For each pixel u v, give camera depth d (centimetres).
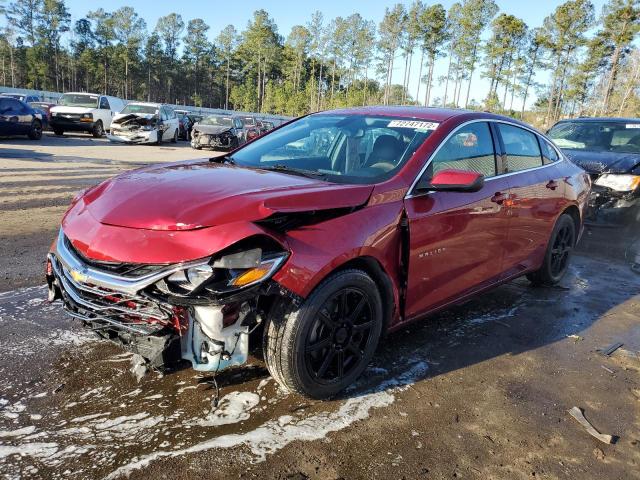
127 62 9881
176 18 10769
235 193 262
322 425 263
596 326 424
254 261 234
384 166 320
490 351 363
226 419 261
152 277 232
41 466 221
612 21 6297
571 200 487
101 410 262
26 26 9538
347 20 9119
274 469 229
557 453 256
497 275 402
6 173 1034
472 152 368
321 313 262
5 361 302
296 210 253
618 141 735
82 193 313
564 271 521
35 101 2822
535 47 7319
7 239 559
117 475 219
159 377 294
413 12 8119
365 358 296
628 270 600
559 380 330
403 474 233
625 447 266
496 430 271
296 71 9831
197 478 220
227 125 2148
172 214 245
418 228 306
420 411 283
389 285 299
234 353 241
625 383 333
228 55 11294
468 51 7481
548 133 818
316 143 364
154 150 1866
